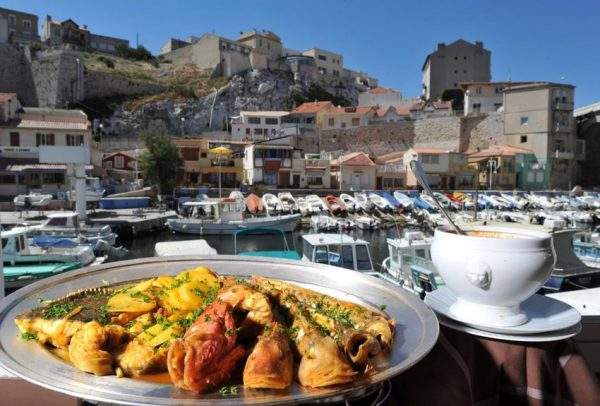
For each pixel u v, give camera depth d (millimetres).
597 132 59469
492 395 1891
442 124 63562
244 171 52125
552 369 1895
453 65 89375
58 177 40188
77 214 25203
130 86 77375
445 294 2332
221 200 32562
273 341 1562
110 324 1906
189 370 1444
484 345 1896
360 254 16688
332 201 40406
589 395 1862
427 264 14508
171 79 86062
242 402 1341
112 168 49812
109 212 35031
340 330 1714
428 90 90938
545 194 49531
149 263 2943
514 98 59156
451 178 53688
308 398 1395
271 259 3043
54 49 73312
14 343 1823
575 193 50812
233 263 2973
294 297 2045
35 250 18297
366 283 2582
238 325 1816
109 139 63844
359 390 1459
